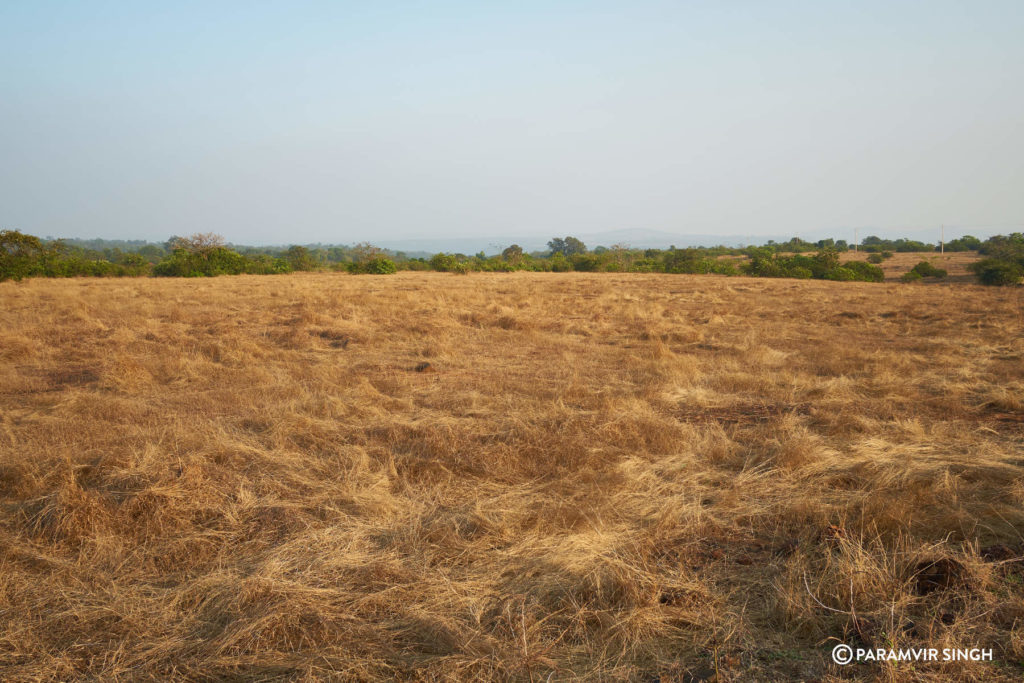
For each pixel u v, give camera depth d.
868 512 4.27
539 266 59.97
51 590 3.42
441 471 5.20
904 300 25.83
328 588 3.38
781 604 3.17
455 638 2.92
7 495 4.74
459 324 15.11
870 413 7.19
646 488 4.96
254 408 7.19
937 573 3.37
